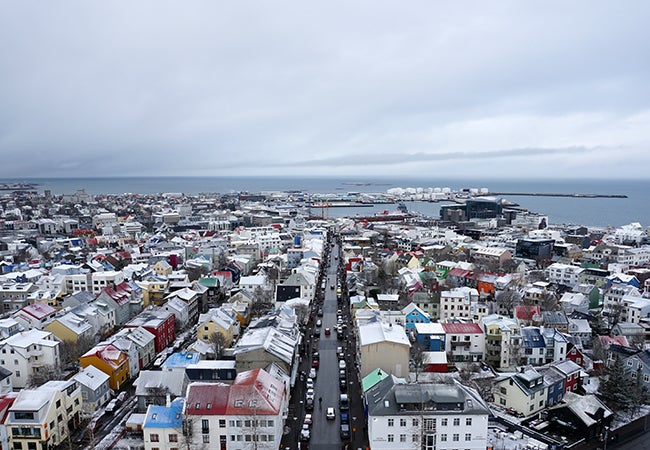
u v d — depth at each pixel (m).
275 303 157.25
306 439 80.38
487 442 77.19
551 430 83.88
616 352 109.69
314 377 104.94
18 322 127.38
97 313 132.25
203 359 106.62
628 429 84.88
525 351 112.25
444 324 117.88
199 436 73.81
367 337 100.56
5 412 77.25
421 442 72.75
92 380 91.75
